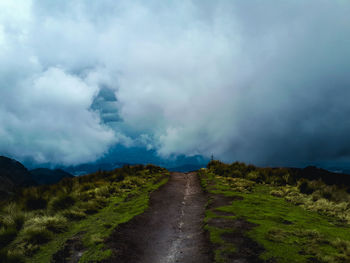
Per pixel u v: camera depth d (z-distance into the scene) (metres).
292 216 8.20
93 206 10.11
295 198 10.99
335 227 7.10
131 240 7.01
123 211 9.89
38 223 7.67
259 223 7.39
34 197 10.38
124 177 18.25
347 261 4.83
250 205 9.71
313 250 5.39
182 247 6.55
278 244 5.82
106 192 12.85
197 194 13.31
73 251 6.14
